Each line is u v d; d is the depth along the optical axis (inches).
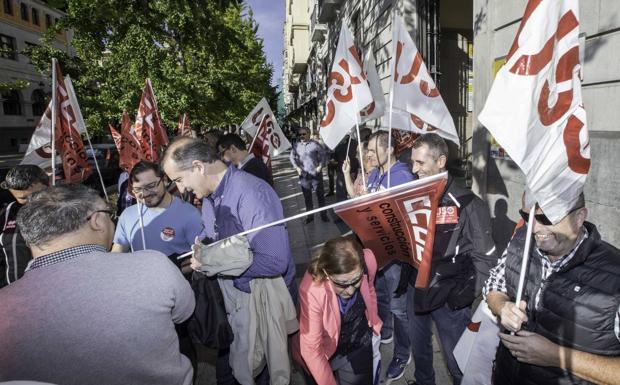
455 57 399.5
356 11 551.8
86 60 450.9
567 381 68.6
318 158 336.2
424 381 120.9
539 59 70.4
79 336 56.6
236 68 722.8
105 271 61.5
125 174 216.1
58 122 156.4
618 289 62.7
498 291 82.0
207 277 104.7
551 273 70.3
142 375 61.2
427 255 96.9
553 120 68.7
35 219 62.6
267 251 98.3
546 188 66.6
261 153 267.7
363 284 97.1
